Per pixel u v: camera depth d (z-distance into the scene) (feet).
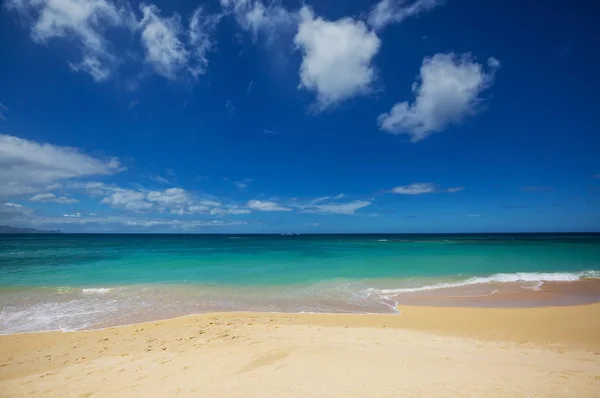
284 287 47.73
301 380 14.93
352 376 15.31
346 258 88.22
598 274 58.95
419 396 12.42
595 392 12.85
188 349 22.44
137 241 212.43
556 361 18.94
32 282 50.55
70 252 107.24
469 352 21.22
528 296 42.29
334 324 29.96
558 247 127.13
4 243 175.32
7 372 19.67
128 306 36.81
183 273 60.29
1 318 32.09
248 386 14.48
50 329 28.94
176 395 14.08
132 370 18.19
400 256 93.35
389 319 31.78
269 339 24.58
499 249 118.01
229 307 36.99
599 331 27.17
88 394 14.90
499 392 12.83
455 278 55.62
